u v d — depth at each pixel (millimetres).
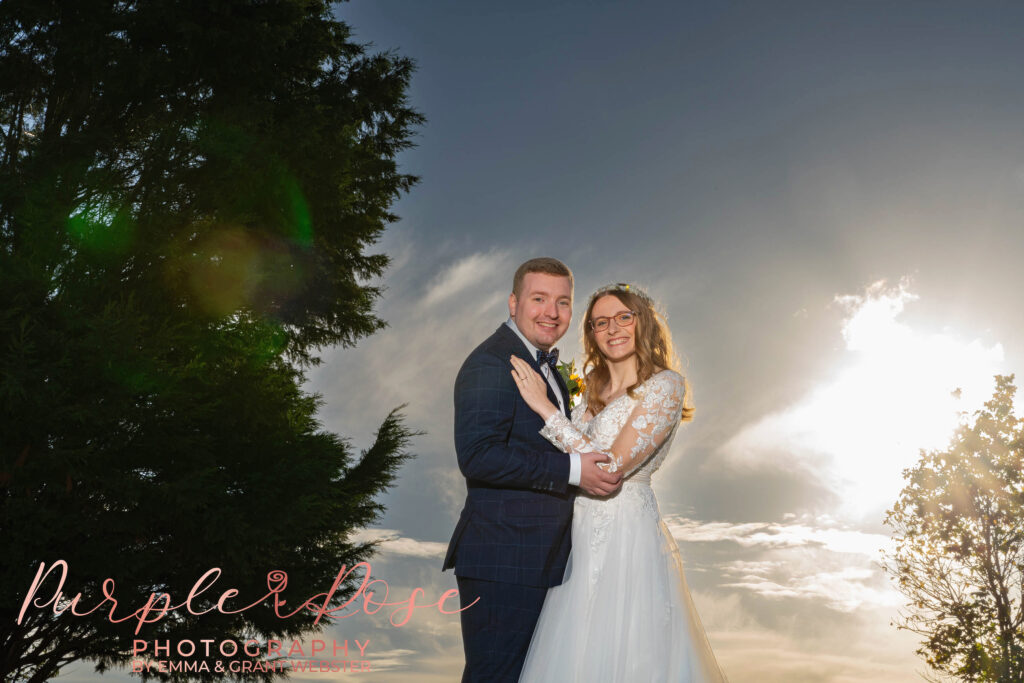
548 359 4008
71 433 8648
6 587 8078
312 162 12125
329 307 13891
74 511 8930
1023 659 8312
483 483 3807
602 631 3523
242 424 10562
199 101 12328
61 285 9328
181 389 9258
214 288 10773
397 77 15734
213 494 9414
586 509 3758
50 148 10305
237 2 12094
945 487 8969
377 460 12578
